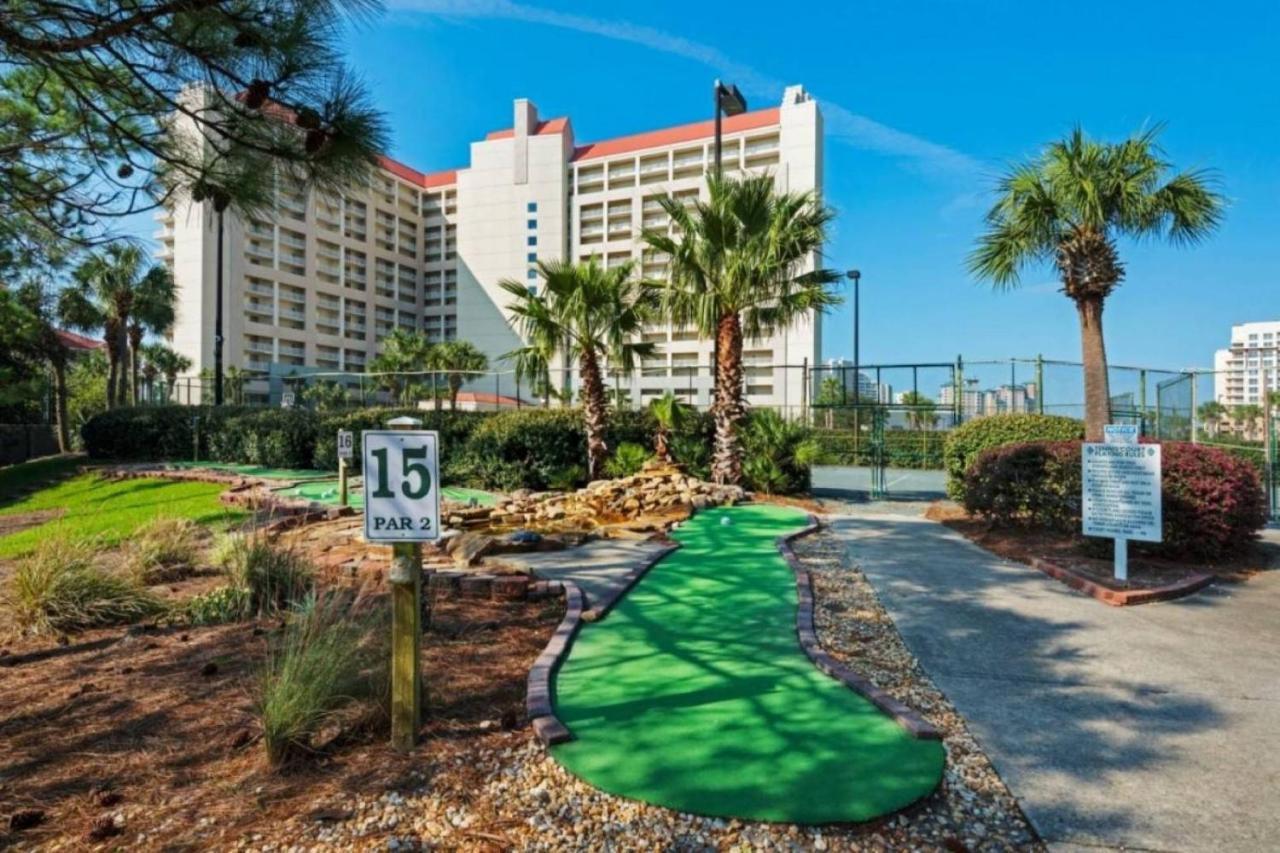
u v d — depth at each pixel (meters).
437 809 2.44
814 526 8.80
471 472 13.06
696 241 11.38
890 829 2.35
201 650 4.14
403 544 2.87
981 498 8.49
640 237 12.19
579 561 6.50
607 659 3.98
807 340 61.38
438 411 15.02
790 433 12.70
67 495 15.17
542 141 82.12
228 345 68.06
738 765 2.72
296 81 2.90
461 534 7.14
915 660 4.09
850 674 3.66
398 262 91.38
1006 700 3.50
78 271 4.95
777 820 2.36
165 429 20.02
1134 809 2.50
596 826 2.35
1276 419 11.80
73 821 2.37
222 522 8.96
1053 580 6.14
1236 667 3.99
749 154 73.19
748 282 11.23
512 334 83.00
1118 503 5.84
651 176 77.81
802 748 2.87
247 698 3.37
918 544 7.84
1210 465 6.69
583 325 12.16
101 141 3.63
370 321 86.56
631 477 10.99
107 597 4.83
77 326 24.19
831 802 2.47
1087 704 3.45
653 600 5.27
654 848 2.24
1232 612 5.16
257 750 2.86
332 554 6.59
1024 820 2.43
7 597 4.98
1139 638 4.53
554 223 81.88
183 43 2.84
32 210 3.81
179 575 6.07
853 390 19.17
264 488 12.76
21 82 3.47
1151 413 15.19
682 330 13.23
